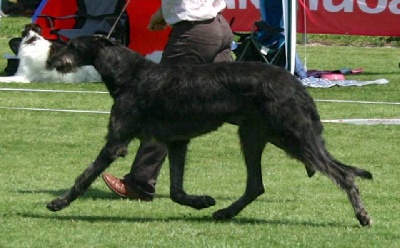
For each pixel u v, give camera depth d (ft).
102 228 33.94
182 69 34.68
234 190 42.24
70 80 82.84
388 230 34.14
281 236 32.91
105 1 91.91
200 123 34.47
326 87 82.02
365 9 104.58
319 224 35.22
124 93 34.83
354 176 34.19
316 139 33.78
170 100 34.32
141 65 35.06
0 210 36.88
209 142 54.80
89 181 34.65
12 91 75.72
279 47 82.48
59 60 35.78
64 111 65.57
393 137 57.41
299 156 33.68
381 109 68.85
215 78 34.14
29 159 49.03
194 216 36.70
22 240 31.81
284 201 39.83
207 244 31.45
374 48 127.85
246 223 35.32
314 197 40.81
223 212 35.86
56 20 93.50
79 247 30.91
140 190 39.91
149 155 39.70
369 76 92.99
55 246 31.04
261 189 35.91
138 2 91.35
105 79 35.19
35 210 37.06
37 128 58.59
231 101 34.04
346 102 72.33
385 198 40.68
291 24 79.82
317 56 114.42
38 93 74.79
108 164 34.76
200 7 38.81
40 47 82.28
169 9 38.93
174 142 35.55
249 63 34.53
